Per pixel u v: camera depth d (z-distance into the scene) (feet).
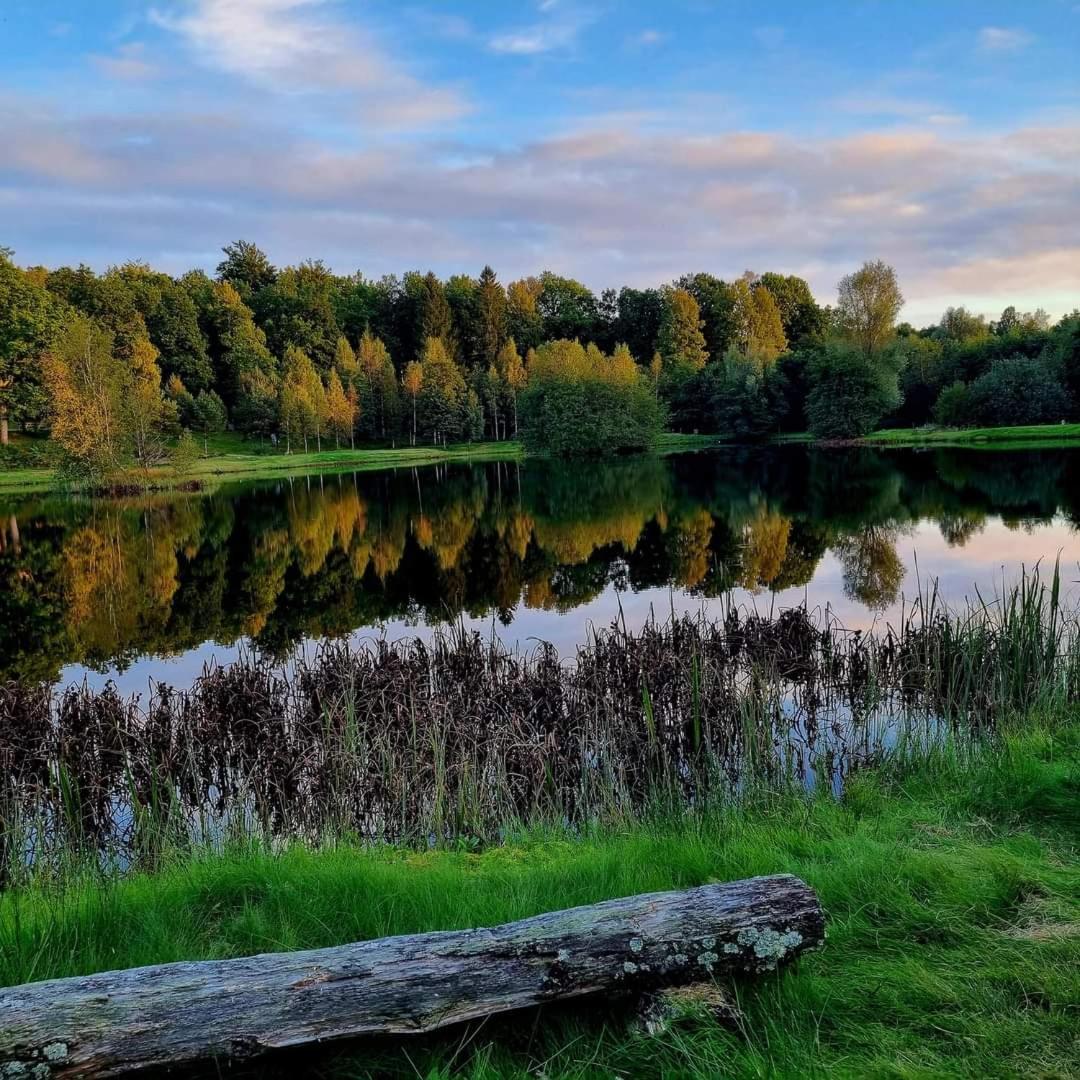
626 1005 9.21
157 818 19.51
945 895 11.90
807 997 9.48
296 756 22.21
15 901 12.98
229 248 346.74
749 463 157.38
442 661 28.78
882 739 23.58
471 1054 8.76
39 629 48.21
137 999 7.88
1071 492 89.45
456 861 16.49
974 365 211.00
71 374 139.54
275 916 12.41
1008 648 25.41
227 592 58.29
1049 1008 9.32
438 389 263.70
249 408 239.71
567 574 59.82
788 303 296.92
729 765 22.45
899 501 90.12
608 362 215.10
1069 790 16.22
